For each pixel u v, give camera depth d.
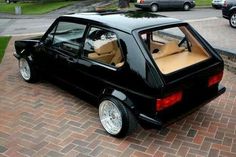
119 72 4.45
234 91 6.58
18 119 5.35
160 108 4.11
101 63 4.79
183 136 4.85
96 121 5.29
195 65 4.61
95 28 4.92
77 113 5.56
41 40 6.22
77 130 5.01
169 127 5.10
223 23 15.44
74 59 5.25
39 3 33.31
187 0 22.88
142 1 22.72
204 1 27.61
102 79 4.76
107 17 5.01
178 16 19.62
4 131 4.97
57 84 6.06
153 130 5.01
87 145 4.61
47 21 20.27
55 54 5.74
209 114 5.54
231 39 11.41
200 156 4.37
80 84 5.30
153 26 4.65
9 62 8.67
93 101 5.16
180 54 5.08
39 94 6.35
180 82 4.24
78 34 5.25
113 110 4.70
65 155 4.38
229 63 7.76
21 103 5.95
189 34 5.10
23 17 23.16
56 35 5.82
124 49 4.41
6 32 15.29
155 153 4.43
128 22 4.71
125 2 24.70
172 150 4.50
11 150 4.49
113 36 4.73
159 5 22.72
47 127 5.09
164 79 4.08
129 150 4.49
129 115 4.49
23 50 6.71
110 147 4.56
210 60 4.86
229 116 5.48
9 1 36.44
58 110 5.67
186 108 4.53
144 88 4.14
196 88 4.59
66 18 5.54
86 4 29.95
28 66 6.68
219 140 4.75
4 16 23.98
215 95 5.06
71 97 6.20
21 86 6.76
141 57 4.21
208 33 12.68
